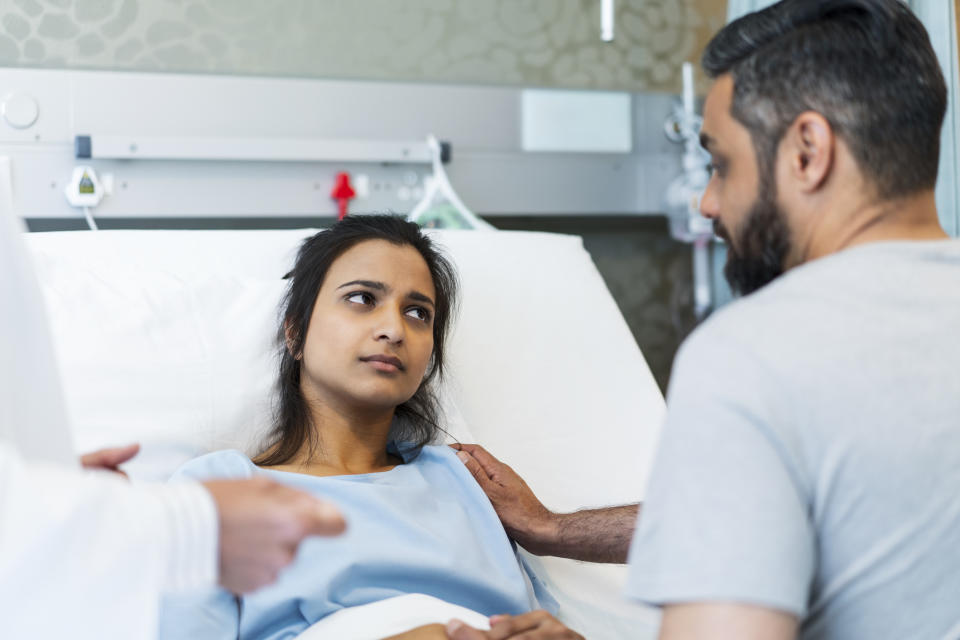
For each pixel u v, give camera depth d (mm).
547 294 1762
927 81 750
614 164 2426
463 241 1790
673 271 2602
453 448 1386
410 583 1122
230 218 2156
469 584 1145
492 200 2316
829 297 703
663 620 646
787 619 609
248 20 2117
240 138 2051
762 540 612
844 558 673
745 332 686
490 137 2301
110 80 1982
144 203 2016
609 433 1596
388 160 2164
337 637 989
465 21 2289
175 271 1537
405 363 1280
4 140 1920
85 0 1993
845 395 657
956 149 1783
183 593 1021
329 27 2180
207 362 1357
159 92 2020
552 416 1596
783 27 785
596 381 1665
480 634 958
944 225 1814
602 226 2527
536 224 2467
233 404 1343
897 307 698
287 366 1362
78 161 1965
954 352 686
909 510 662
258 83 2094
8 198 721
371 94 2188
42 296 728
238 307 1433
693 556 623
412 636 958
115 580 499
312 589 1043
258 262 1607
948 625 675
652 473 682
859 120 742
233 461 1169
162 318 1375
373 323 1271
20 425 701
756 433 643
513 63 2340
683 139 2477
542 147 2352
